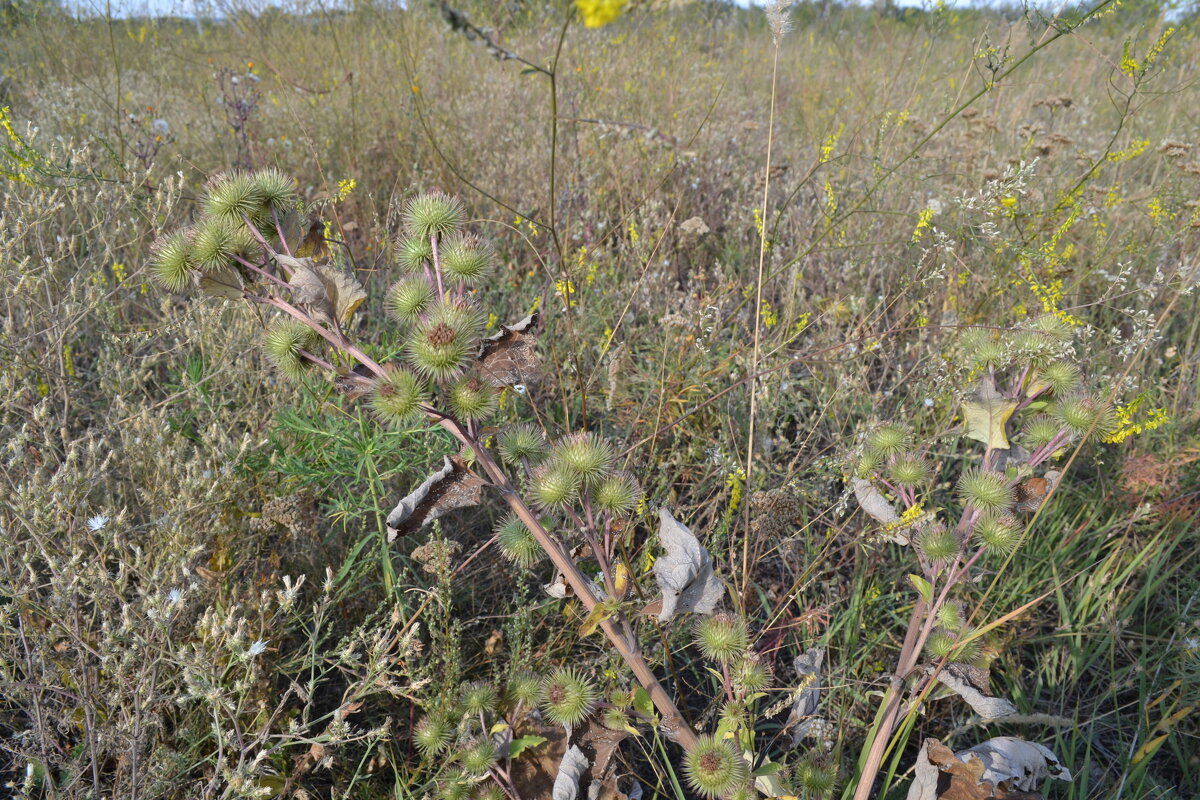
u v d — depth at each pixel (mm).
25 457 2840
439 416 1862
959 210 4172
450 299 1977
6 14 7082
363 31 8461
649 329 4516
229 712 2209
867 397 4047
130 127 5859
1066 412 2355
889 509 2455
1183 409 4176
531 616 3221
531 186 5887
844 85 8656
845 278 4848
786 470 3744
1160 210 4711
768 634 3203
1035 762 2393
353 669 2625
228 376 3719
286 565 3299
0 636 2500
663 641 2680
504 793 2240
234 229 1909
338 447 3211
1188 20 7254
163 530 2678
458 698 2541
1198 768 2887
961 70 7383
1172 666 3131
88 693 2432
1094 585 3291
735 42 10773
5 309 3799
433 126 6609
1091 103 7805
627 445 3707
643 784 2842
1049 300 3744
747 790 2096
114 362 3512
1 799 2500
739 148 6965
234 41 8477
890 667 3197
